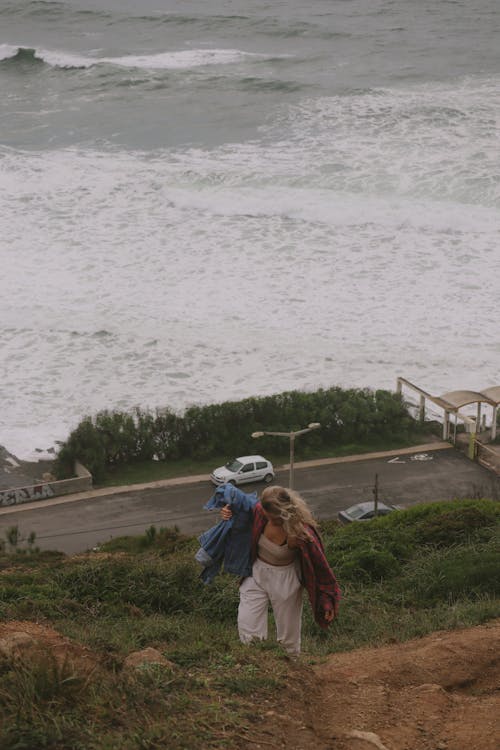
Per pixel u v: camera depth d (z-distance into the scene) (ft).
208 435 263.49
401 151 487.20
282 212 419.74
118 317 326.03
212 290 347.56
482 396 264.31
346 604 87.15
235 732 32.86
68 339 310.86
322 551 42.78
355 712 36.76
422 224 403.34
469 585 91.86
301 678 39.45
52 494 234.58
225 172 471.21
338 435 270.67
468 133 507.71
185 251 383.24
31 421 266.98
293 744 32.68
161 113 596.29
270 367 296.30
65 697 34.27
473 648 45.50
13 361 297.53
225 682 37.50
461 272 358.64
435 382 287.69
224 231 403.34
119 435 255.09
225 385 287.28
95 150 522.88
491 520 127.13
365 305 334.03
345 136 517.55
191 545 150.41
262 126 550.77
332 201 429.79
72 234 400.47
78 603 91.66
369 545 114.73
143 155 509.76
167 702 34.37
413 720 35.99
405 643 57.36
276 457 262.06
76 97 650.43
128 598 96.84
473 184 440.86
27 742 30.22
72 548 205.67
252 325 321.32
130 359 300.20
